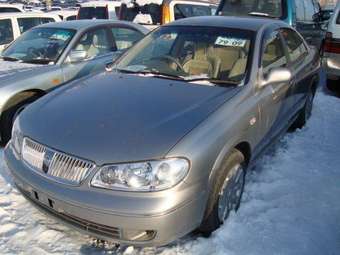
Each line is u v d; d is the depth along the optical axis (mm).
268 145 3926
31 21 9266
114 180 2441
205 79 3463
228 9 8117
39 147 2719
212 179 2705
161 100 3064
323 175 4031
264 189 3703
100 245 2889
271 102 3625
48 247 2855
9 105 4574
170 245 2877
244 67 3465
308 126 5543
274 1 7508
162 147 2486
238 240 2939
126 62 4035
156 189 2410
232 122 2898
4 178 3828
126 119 2779
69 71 5148
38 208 2830
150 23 9562
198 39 3900
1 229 3039
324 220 3250
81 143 2582
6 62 5379
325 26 9203
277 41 4164
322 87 8109
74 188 2512
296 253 2836
